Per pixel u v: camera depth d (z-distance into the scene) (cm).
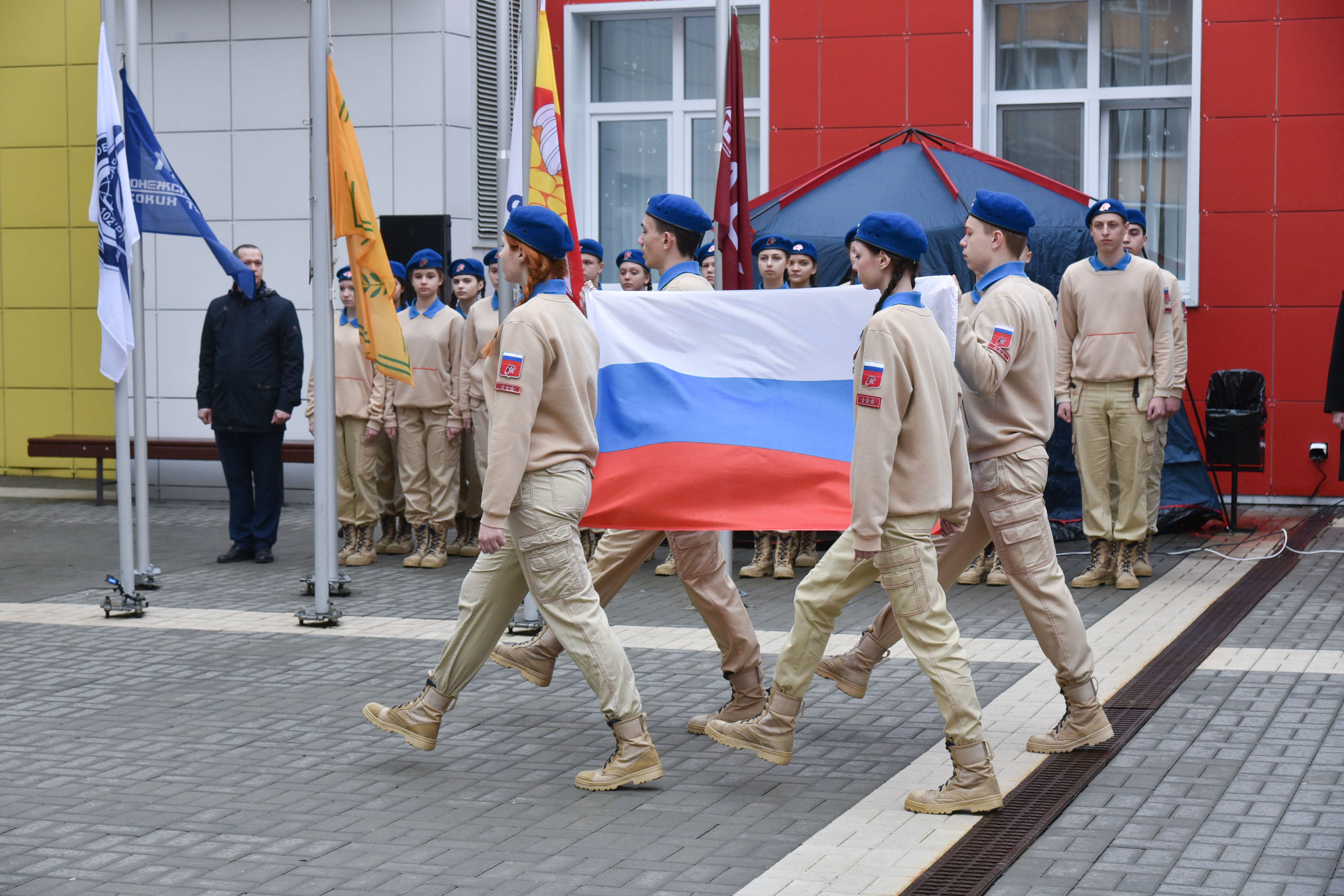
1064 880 471
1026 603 609
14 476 1712
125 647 839
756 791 573
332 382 909
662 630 879
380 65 1497
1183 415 1267
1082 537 1226
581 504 575
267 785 583
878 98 1502
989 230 609
